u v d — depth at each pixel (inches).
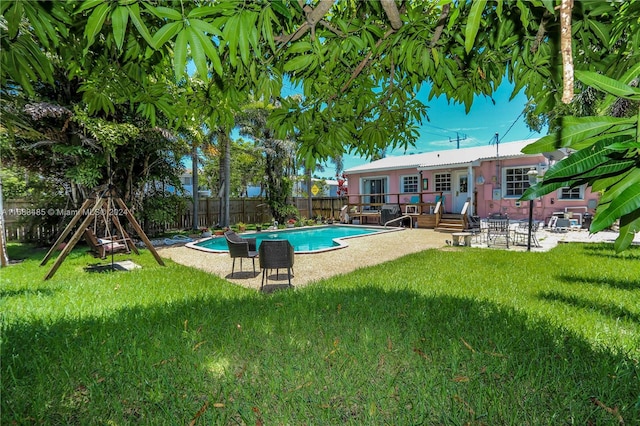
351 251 315.3
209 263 266.5
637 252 252.8
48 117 293.3
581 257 238.5
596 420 65.1
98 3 37.9
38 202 341.7
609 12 57.2
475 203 554.9
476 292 153.8
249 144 646.5
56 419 68.2
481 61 78.4
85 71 75.1
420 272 203.0
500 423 65.3
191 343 97.7
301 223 598.2
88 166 307.0
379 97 99.4
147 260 266.2
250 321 115.6
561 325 108.6
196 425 66.2
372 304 134.6
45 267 229.1
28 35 56.9
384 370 84.0
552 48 66.2
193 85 85.5
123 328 109.8
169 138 346.3
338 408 71.0
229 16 43.2
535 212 498.3
